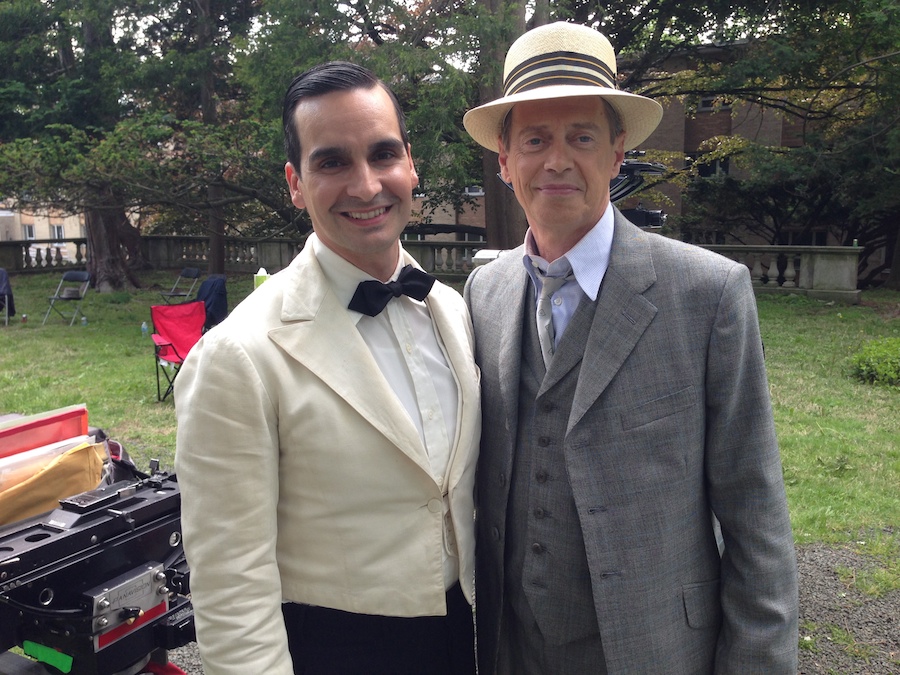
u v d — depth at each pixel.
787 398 7.16
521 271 1.90
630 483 1.61
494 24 9.62
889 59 12.95
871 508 4.52
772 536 1.63
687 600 1.68
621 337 1.62
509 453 1.78
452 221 22.55
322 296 1.63
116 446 2.66
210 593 1.50
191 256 21.28
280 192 13.71
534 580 1.73
